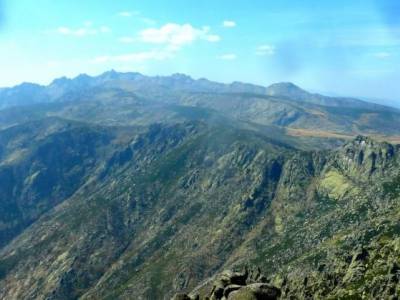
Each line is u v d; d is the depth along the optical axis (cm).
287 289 18912
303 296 18062
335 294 17925
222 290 11531
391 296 16412
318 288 18888
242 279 12169
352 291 17825
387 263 19325
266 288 10550
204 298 11856
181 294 11712
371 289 17600
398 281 17475
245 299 10250
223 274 12331
